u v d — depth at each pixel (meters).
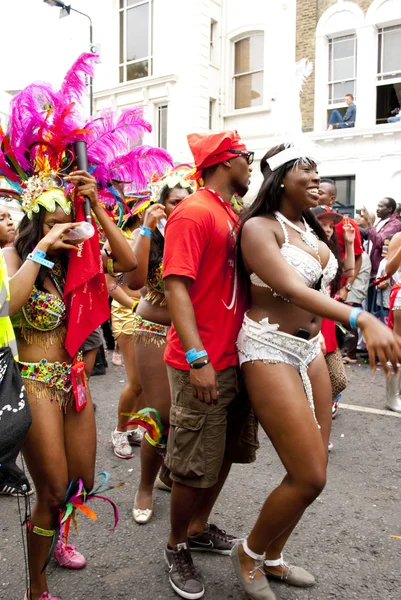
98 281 2.29
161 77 15.34
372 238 7.36
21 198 2.33
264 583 2.28
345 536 2.82
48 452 2.09
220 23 15.26
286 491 2.10
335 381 3.45
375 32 12.70
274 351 2.13
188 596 2.32
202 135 2.41
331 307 1.83
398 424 4.62
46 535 2.16
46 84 2.32
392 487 3.41
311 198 2.17
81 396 2.23
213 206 2.29
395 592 2.37
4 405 1.81
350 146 12.66
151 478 3.01
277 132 2.43
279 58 14.03
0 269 1.88
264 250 2.06
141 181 2.71
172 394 2.35
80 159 2.31
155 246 2.95
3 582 2.46
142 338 2.94
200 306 2.24
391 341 1.67
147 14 15.80
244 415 2.43
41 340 2.17
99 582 2.46
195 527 2.66
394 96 12.80
